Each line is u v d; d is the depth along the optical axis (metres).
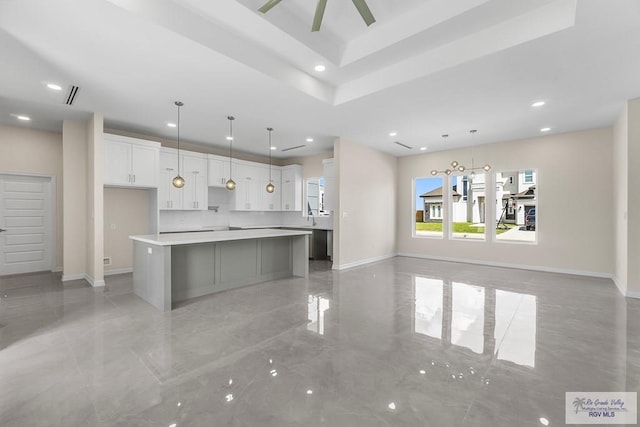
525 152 6.13
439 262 7.00
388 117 4.73
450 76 3.30
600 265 5.34
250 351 2.51
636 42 2.63
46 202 5.58
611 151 5.22
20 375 2.12
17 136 5.23
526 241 6.25
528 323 3.15
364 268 6.26
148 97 3.93
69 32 2.50
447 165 7.26
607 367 2.26
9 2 2.13
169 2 2.47
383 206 7.53
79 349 2.53
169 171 6.03
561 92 3.75
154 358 2.38
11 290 4.36
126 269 5.66
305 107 4.28
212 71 3.18
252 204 7.57
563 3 2.46
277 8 2.81
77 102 4.11
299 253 5.42
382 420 1.69
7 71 3.18
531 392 1.95
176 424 1.65
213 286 4.33
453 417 1.71
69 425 1.63
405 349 2.56
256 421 1.68
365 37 3.31
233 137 6.11
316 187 8.45
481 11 2.61
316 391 1.96
